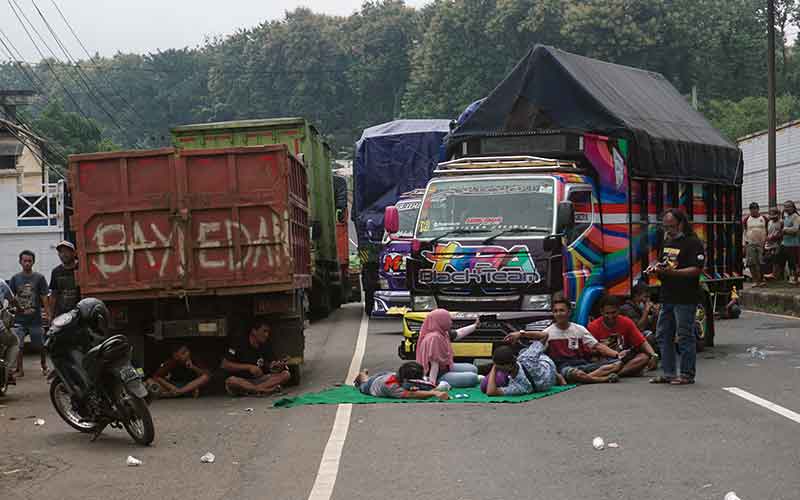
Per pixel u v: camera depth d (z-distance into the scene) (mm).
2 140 47062
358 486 7859
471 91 76438
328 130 102125
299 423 10570
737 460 8336
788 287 26484
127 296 12734
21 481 8469
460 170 14016
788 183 34750
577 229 13797
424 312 13453
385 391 11977
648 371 13797
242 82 105312
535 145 14734
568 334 12961
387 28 100500
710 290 17750
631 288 14969
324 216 25641
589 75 16250
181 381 13898
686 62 69312
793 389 11938
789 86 72375
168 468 8812
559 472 8125
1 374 13352
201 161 12664
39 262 21406
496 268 13117
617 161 14844
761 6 73625
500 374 12008
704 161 17578
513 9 72312
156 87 114750
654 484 7664
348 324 23078
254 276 12633
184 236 12656
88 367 9945
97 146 67125
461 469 8312
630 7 67875
